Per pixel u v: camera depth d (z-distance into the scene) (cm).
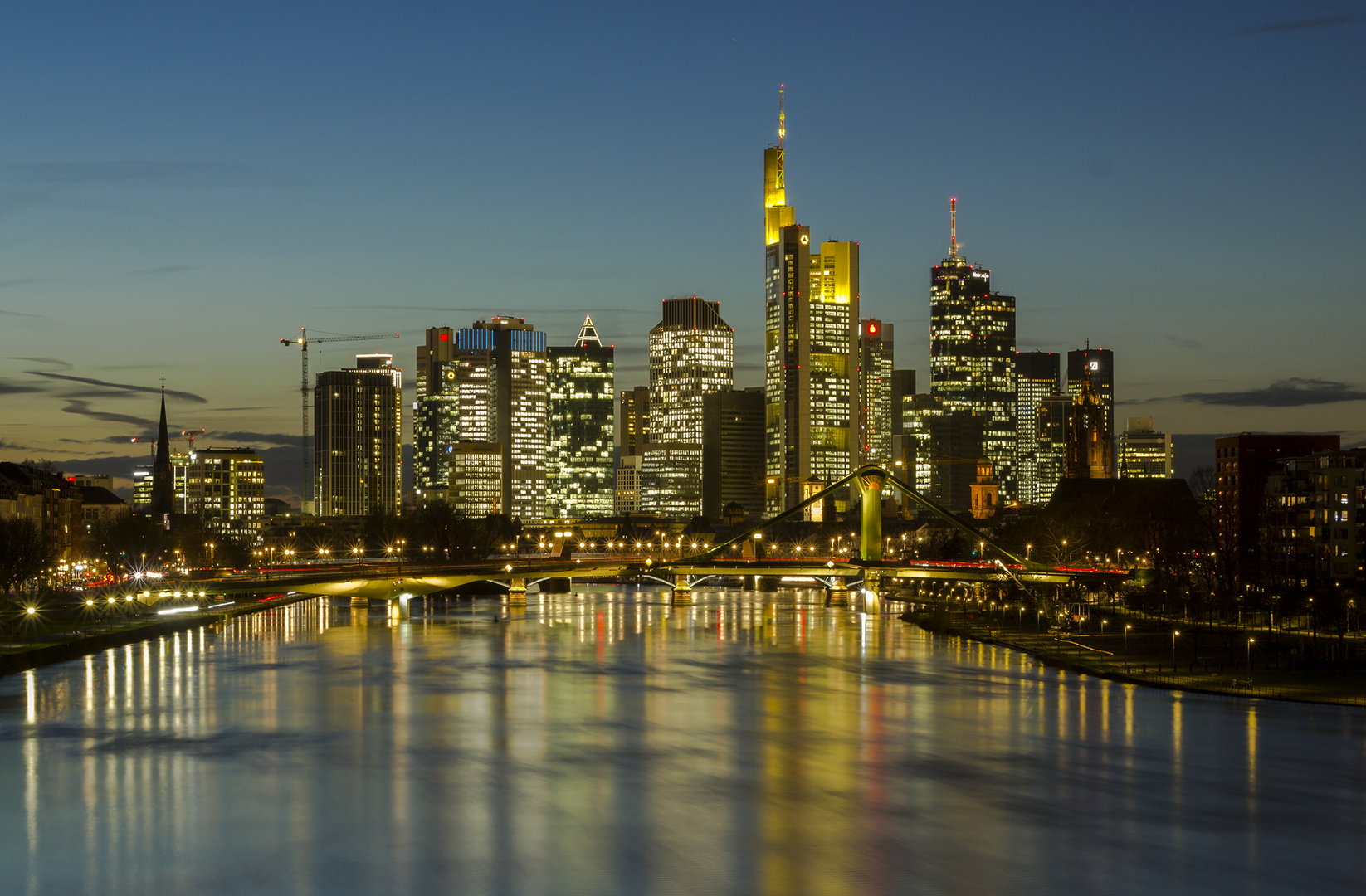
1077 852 10738
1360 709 17738
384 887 9881
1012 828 11469
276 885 9944
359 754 14925
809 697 19662
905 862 10475
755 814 11981
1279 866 10381
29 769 14138
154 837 11262
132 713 18088
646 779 13500
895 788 13050
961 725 16825
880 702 19038
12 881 10106
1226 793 12794
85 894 9788
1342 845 10969
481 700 19388
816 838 11156
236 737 16125
